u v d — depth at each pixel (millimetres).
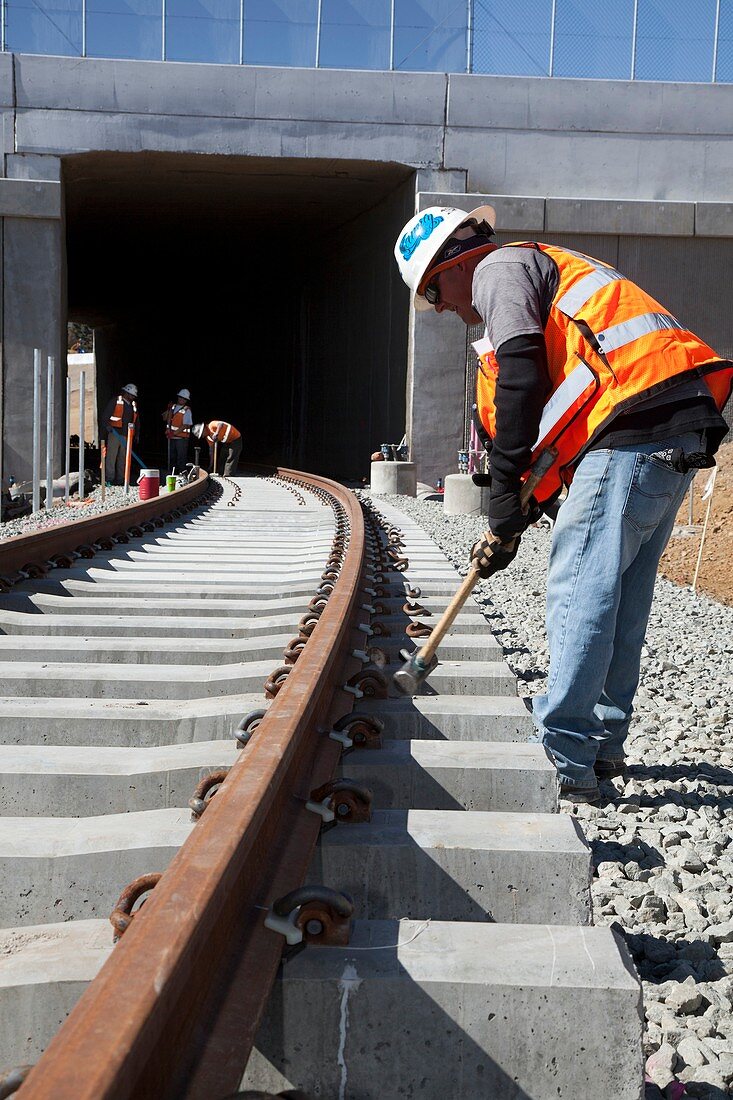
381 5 22297
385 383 25359
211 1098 1368
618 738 3891
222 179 24625
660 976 2627
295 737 2387
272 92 22234
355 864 2316
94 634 5059
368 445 27141
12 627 5047
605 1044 1754
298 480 22172
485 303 3082
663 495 3133
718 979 2586
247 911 1813
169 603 5680
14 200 21953
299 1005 1749
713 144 22875
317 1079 1753
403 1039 1755
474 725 3500
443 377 22750
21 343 22281
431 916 2316
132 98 22094
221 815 1845
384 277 25484
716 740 4656
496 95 22516
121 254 36875
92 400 66062
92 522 8188
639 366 3031
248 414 42281
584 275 3102
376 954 1815
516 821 2494
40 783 2896
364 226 27422
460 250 3252
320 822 2334
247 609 5672
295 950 1803
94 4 22000
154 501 11242
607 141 22719
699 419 3031
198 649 4543
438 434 22875
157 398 53688
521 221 22453
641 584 3562
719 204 22719
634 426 3055
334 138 22391
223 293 43781
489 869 2338
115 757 3025
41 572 6352
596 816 3580
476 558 3057
